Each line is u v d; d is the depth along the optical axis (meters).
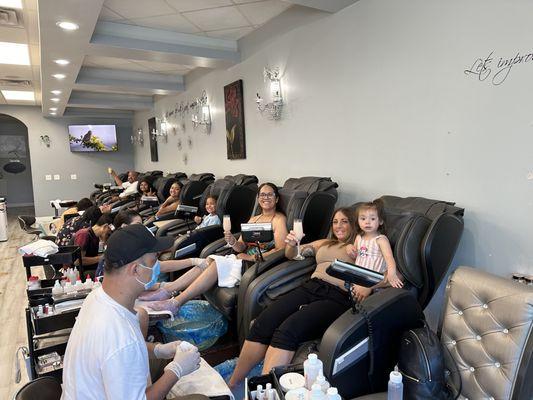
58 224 5.82
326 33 3.14
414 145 2.48
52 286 2.62
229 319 2.55
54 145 9.16
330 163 3.23
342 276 1.63
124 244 1.24
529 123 1.87
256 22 3.85
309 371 1.39
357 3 2.81
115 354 1.15
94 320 1.19
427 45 2.34
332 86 3.13
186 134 6.35
